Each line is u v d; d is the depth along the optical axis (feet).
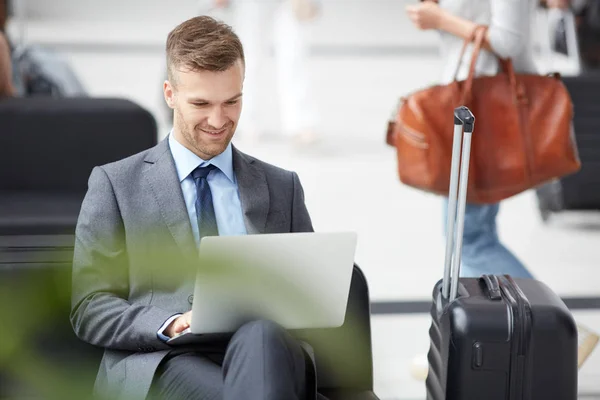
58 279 9.02
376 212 20.68
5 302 9.09
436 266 17.63
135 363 8.66
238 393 7.72
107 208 9.00
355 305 9.27
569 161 12.51
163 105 27.48
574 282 16.79
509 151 12.42
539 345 8.80
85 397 9.30
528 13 12.58
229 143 9.45
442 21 12.76
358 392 9.27
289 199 9.49
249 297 8.16
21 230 13.01
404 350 14.01
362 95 32.60
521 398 8.86
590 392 12.49
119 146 14.94
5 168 14.79
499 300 9.00
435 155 12.40
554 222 20.44
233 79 8.75
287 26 25.43
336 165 24.25
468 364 8.83
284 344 7.93
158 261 6.05
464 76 12.98
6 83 15.43
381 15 45.68
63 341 9.30
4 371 9.24
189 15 45.98
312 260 8.13
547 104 12.46
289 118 25.79
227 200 9.30
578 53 22.40
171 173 9.12
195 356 8.67
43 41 39.11
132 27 44.01
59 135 14.82
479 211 13.15
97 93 31.22
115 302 8.80
